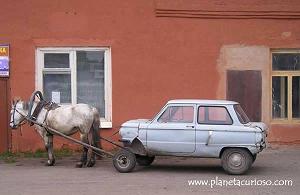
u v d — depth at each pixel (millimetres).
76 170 12008
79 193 9516
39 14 14898
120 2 15016
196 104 11461
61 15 14922
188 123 11375
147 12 15039
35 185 10289
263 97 15195
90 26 14992
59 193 9531
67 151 14805
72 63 15047
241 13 15094
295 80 15367
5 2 14836
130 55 15055
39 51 14969
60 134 12359
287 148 15203
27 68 14906
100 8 14977
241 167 11172
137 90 15086
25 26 14883
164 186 10109
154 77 15094
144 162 12539
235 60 15172
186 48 15102
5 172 11836
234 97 15180
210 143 11219
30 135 14875
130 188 9930
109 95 15109
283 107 15500
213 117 11352
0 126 14836
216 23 15133
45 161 13492
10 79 14875
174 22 15078
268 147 15203
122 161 11648
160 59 15086
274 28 15203
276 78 15414
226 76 15164
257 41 15180
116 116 15062
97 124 12484
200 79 15141
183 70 15109
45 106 12523
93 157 12492
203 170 12008
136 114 15094
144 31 15055
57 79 15094
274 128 15227
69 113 12281
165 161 13469
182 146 11352
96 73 15164
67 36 14953
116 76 15062
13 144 14867
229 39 15148
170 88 15102
